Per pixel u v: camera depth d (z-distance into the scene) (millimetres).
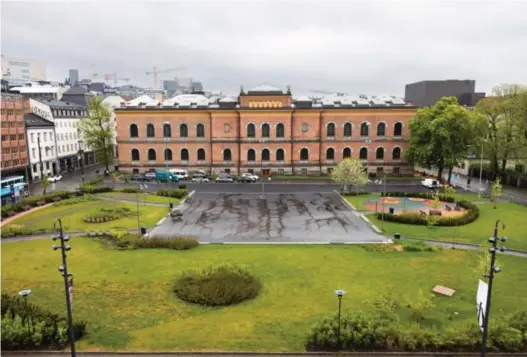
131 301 26672
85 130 82938
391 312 23719
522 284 29484
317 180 75750
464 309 25531
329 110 79625
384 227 45375
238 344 21719
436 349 21297
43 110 84625
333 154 81438
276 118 79500
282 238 41469
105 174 82062
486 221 47562
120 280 30016
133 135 81438
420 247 37250
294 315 24812
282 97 79062
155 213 51531
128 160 82062
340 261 34156
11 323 22094
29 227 45000
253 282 29031
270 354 20906
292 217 49906
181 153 81875
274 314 24953
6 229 42281
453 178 78062
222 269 30844
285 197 61750
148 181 74938
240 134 79938
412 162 74625
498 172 74562
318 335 21422
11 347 21266
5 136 70562
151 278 30391
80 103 108000
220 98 89812
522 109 65625
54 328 21859
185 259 34531
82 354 20875
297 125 80188
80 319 24219
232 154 81125
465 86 126188
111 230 42094
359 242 40031
